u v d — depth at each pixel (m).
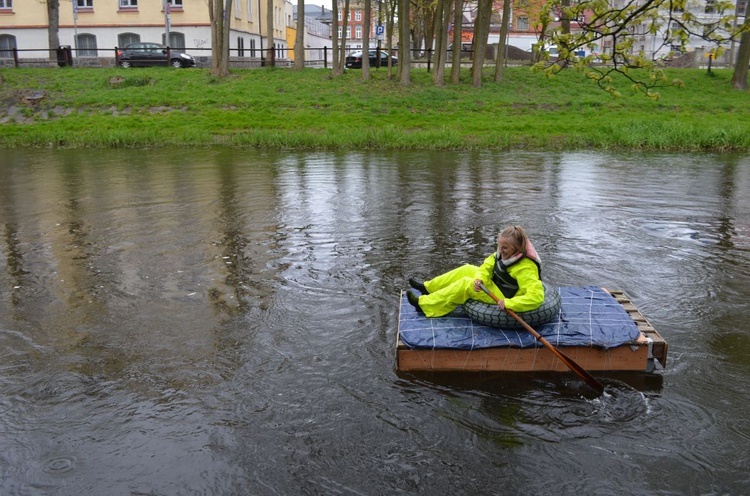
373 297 6.52
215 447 4.13
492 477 3.85
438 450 4.09
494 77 30.06
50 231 9.31
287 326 5.84
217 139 21.69
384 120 24.03
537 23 6.41
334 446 4.13
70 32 38.75
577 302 5.41
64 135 21.38
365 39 29.03
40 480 3.85
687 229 9.30
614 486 3.78
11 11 38.66
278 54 52.31
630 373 4.96
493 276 5.11
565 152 19.08
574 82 29.83
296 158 17.66
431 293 5.41
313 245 8.41
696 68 34.59
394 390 4.74
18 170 15.73
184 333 5.73
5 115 25.30
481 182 13.48
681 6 5.80
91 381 4.92
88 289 6.85
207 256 7.96
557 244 8.46
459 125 23.23
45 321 6.02
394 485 3.79
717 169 15.59
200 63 37.34
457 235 8.94
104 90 27.84
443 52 28.31
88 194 12.23
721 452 4.07
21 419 4.44
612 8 6.10
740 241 8.70
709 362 5.16
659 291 6.71
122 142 20.97
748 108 26.56
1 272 7.46
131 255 8.05
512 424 4.35
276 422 4.38
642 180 13.83
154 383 4.88
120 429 4.32
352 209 10.63
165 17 35.81
